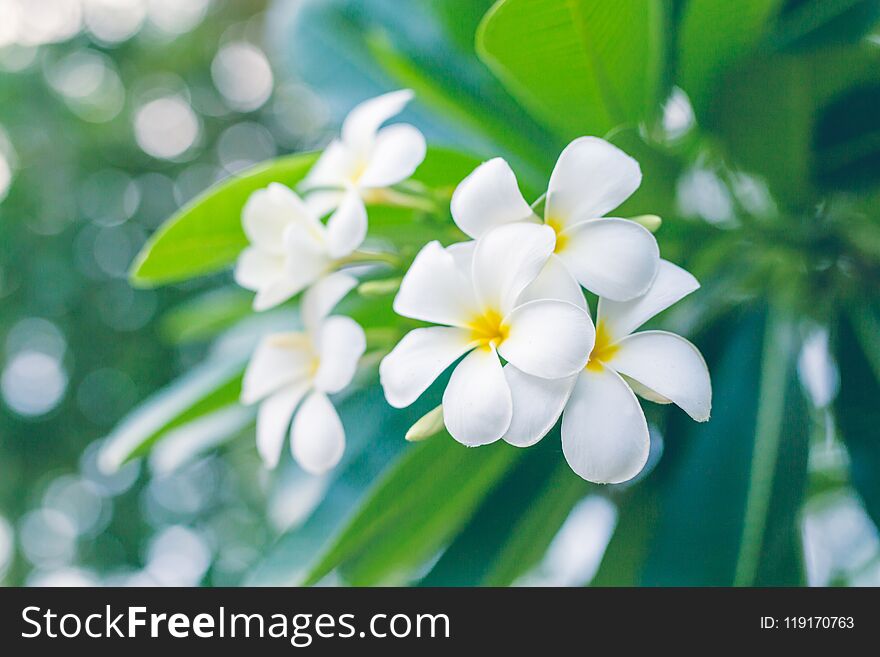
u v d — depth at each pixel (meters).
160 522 1.76
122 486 1.78
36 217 1.85
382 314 0.61
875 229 0.61
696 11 0.56
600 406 0.49
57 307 1.81
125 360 1.79
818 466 0.71
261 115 2.02
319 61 0.75
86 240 1.88
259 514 1.60
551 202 0.50
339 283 0.56
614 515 0.62
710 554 0.55
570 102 0.58
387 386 0.50
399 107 0.58
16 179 1.83
